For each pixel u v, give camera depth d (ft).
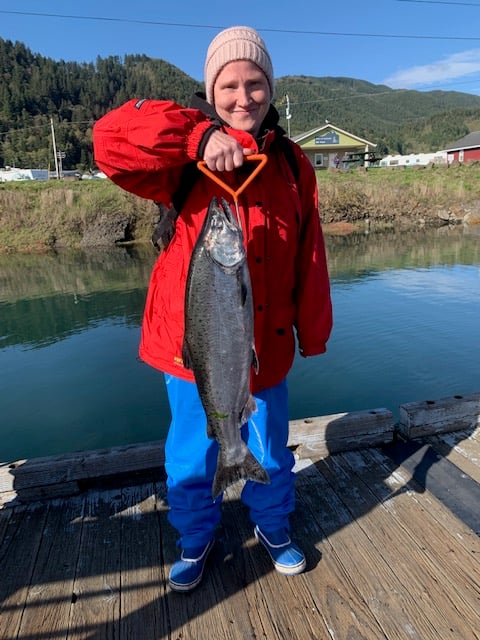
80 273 55.93
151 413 20.77
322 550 8.23
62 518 9.25
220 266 5.86
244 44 6.23
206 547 7.73
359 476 10.20
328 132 160.04
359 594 7.32
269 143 6.59
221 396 6.31
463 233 75.72
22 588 7.68
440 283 42.32
